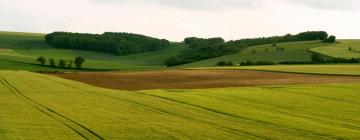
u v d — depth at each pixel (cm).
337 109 3597
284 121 2844
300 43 17838
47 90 4872
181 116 2983
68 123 2556
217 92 4856
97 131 2334
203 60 15112
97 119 2745
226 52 16750
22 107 3247
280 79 6881
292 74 7725
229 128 2531
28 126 2412
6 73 7962
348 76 7162
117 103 3675
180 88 5812
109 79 7319
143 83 6625
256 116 3048
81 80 7094
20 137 2117
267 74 7812
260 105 3778
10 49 18250
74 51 19762
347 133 2445
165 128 2481
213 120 2820
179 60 16025
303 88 5325
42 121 2597
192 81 6869
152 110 3259
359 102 4062
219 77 7450
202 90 5138
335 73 7581
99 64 14012
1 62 12331
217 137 2262
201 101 3925
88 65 13262
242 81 6675
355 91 4956
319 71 8125
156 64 17012
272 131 2456
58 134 2222
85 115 2905
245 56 14662
